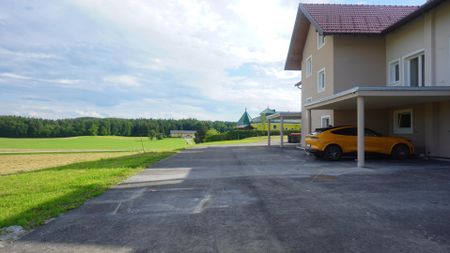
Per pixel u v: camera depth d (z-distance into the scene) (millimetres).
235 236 4676
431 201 6461
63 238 4715
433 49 13992
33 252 4223
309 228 4941
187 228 5074
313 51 22078
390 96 11906
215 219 5516
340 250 4090
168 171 11781
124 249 4281
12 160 22297
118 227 5180
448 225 4988
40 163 19703
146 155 21062
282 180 9273
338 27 17859
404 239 4426
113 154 26828
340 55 18219
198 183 9055
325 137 14336
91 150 36000
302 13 21953
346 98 12758
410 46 15820
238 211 5992
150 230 5008
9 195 7801
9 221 5402
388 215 5543
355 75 18141
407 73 16344
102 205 6633
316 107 17234
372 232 4711
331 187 8070
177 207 6375
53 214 5895
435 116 14227
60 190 8227
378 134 14422
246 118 68688
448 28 13188
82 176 10875
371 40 18266
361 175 9852
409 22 15766
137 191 8055
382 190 7574
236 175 10438
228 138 54438
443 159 13617
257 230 4906
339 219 5363
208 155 19359
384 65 18203
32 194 7789
